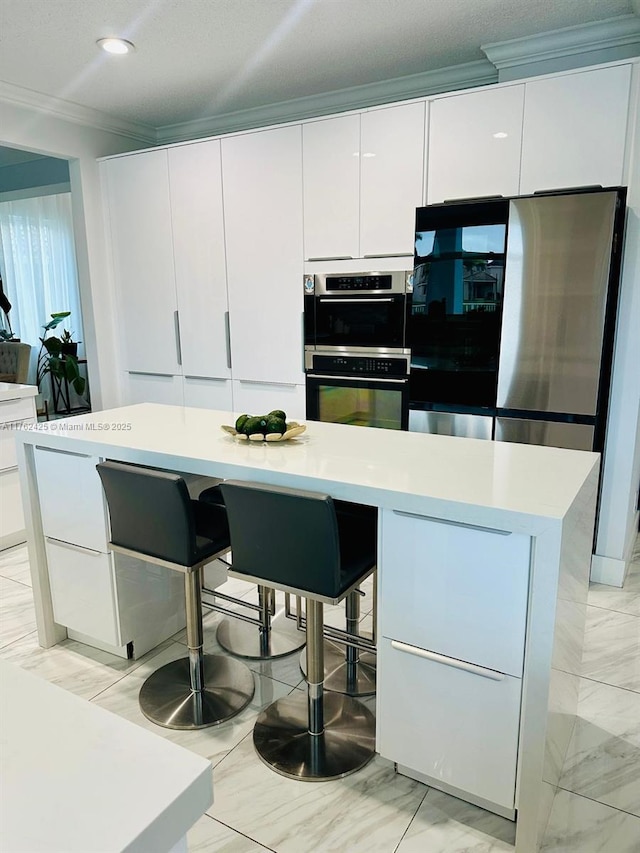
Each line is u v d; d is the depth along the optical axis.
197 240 3.89
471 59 3.27
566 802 1.62
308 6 2.64
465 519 1.36
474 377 2.83
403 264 3.19
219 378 3.99
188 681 2.12
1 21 2.76
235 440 2.05
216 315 3.92
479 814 1.57
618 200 2.43
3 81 3.52
